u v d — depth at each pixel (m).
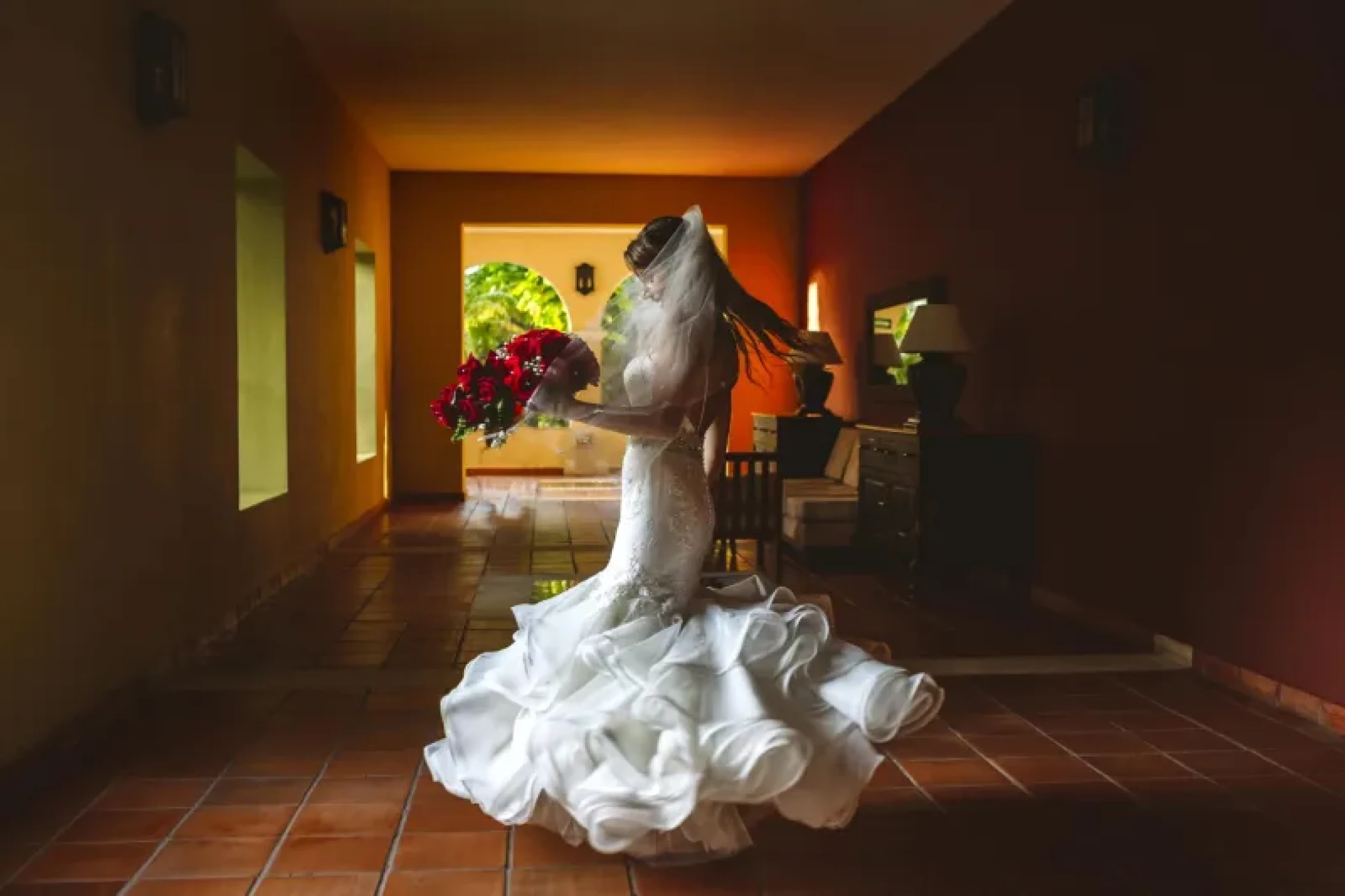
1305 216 3.56
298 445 6.31
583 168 10.36
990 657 4.44
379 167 9.70
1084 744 3.36
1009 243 5.86
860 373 8.70
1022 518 5.64
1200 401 4.13
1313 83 3.51
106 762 3.16
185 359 4.33
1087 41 4.98
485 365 2.29
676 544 2.37
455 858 2.52
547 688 2.27
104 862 2.48
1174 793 2.95
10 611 2.89
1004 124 5.91
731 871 2.46
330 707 3.73
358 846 2.58
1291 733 3.45
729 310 2.35
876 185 8.27
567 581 6.14
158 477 4.03
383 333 10.02
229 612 4.93
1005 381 5.92
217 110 4.77
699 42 6.56
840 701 2.16
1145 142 4.50
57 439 3.18
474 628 4.95
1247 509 3.88
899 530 5.93
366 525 8.59
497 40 6.52
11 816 2.75
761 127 8.70
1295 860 2.53
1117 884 2.41
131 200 3.78
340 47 6.59
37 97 3.07
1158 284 4.41
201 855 2.52
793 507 6.89
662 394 2.29
